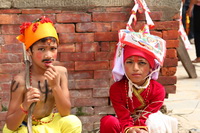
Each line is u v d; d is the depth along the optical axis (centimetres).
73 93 369
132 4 356
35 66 287
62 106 280
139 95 316
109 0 352
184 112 441
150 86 317
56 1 346
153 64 308
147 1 360
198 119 416
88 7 351
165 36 368
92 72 366
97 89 370
